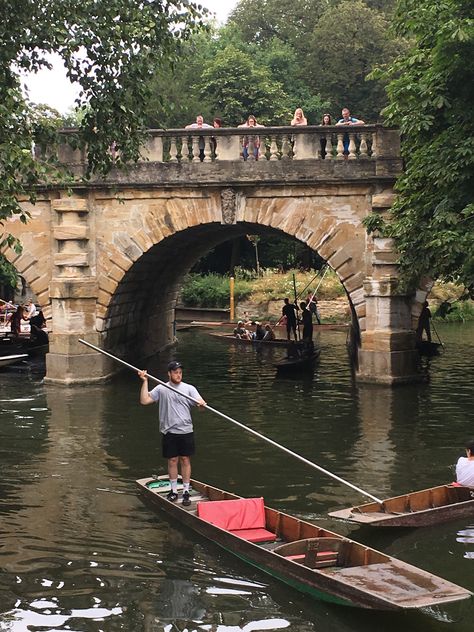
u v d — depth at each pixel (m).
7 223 19.72
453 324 34.88
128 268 19.45
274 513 9.16
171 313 28.73
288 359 22.48
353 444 13.38
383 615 7.32
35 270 19.70
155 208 19.25
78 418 15.48
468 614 7.32
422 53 15.41
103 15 11.81
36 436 14.02
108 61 11.93
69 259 19.30
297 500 10.55
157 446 13.34
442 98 14.77
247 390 18.78
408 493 10.73
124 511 10.13
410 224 15.74
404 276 16.36
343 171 18.47
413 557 8.59
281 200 18.88
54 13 11.56
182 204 19.14
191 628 7.12
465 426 14.55
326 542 7.96
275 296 38.38
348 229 18.69
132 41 11.98
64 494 10.83
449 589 7.04
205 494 10.41
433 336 30.08
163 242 20.06
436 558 8.56
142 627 7.15
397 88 15.78
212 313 38.97
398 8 15.66
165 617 7.32
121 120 12.31
